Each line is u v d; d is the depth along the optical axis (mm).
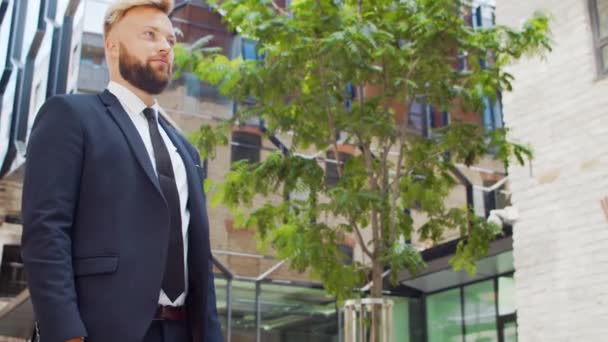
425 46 6844
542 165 9508
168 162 1949
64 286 1651
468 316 13836
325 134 7656
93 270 1722
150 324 1743
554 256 9172
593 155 8875
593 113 8953
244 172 7227
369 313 6684
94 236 1761
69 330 1599
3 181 12906
